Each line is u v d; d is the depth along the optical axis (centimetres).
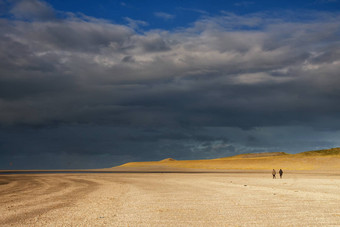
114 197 2856
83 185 4881
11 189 4188
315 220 1553
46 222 1552
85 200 2630
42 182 5944
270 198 2558
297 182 4853
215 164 18625
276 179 5891
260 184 4444
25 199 2780
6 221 1591
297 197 2628
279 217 1642
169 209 1967
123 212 1862
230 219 1591
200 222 1517
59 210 1989
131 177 7681
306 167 14138
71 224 1495
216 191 3297
